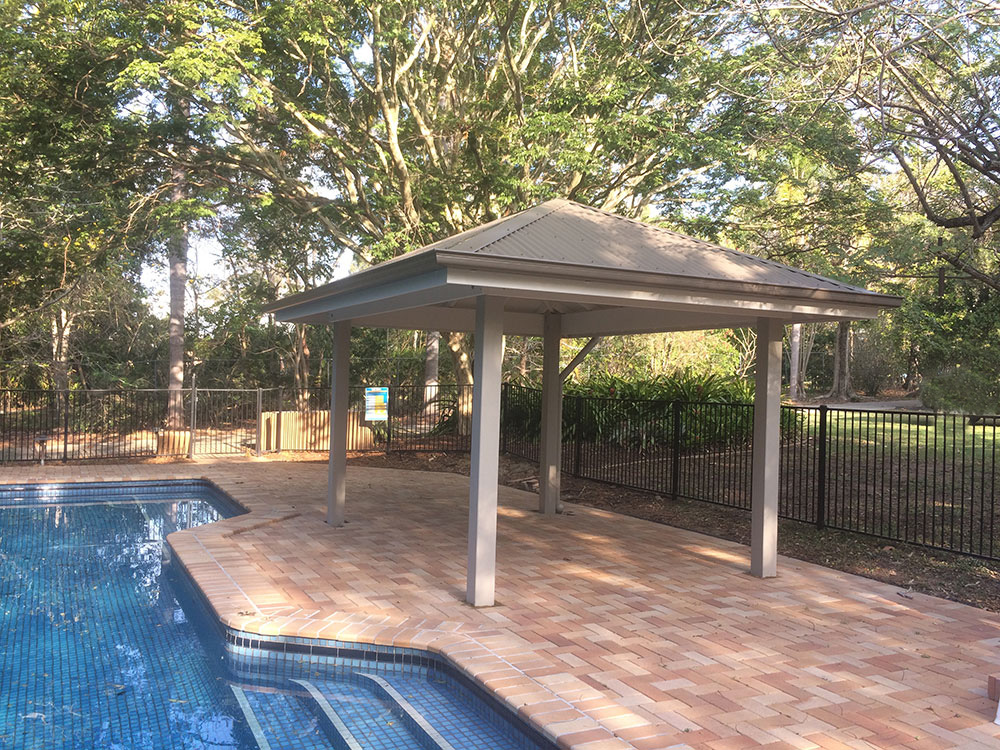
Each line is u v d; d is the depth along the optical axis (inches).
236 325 1034.7
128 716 177.9
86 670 206.5
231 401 952.3
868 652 202.1
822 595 259.8
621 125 553.0
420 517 390.3
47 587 288.7
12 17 541.6
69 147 578.6
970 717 160.4
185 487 524.7
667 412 542.6
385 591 253.8
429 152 644.7
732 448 547.5
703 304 238.5
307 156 681.0
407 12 581.3
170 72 521.7
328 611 229.9
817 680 181.0
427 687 193.2
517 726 162.6
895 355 1107.3
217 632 229.9
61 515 441.7
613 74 579.8
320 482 507.8
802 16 302.2
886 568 293.0
